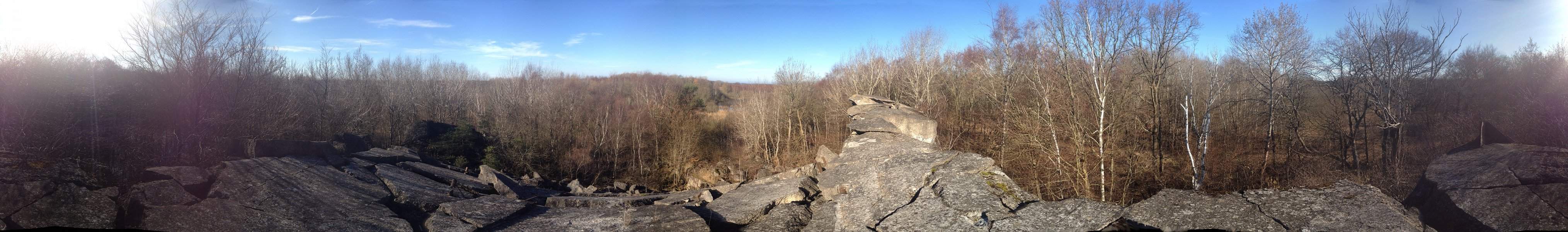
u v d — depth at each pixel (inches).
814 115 1321.4
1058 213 190.5
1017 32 880.3
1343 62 709.9
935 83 1204.5
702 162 1295.5
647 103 1364.4
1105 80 644.1
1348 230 163.0
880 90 1267.2
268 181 252.5
